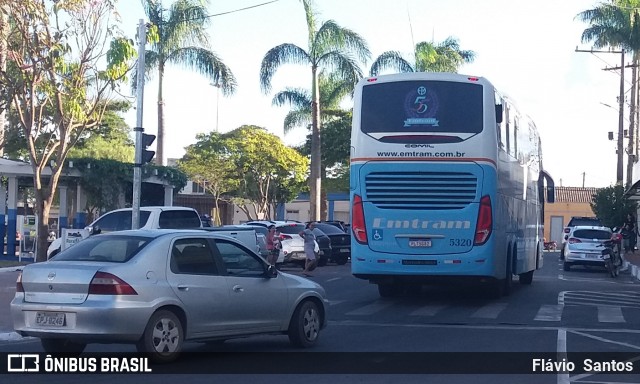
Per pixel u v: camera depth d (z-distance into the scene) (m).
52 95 23.72
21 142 34.47
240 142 52.69
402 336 13.72
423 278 17.72
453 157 17.23
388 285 20.20
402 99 17.56
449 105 17.39
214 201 55.38
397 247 17.42
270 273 11.88
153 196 34.22
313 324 12.51
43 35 23.11
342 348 12.36
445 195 17.31
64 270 10.23
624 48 44.94
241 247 11.76
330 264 35.09
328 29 39.81
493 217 17.27
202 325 10.85
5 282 21.88
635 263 34.12
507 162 19.16
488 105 17.41
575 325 15.53
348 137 53.00
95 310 9.89
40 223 24.27
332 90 42.34
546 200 30.41
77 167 31.50
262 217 53.91
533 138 25.73
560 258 44.75
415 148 17.36
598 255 33.22
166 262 10.62
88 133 45.09
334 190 57.00
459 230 17.23
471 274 17.22
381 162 17.47
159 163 40.12
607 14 45.00
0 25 23.08
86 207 32.88
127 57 23.39
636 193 39.66
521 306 18.73
